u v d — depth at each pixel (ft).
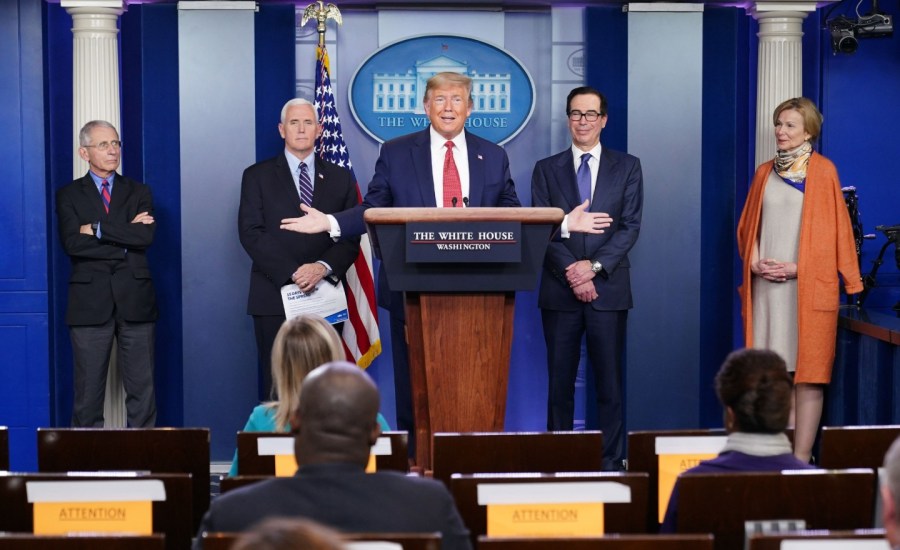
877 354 18.42
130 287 20.03
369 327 20.77
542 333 22.34
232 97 21.09
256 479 8.43
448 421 13.17
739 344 22.50
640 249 21.58
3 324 21.47
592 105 19.43
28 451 21.57
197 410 21.33
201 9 21.01
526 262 12.87
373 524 7.02
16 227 21.39
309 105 19.72
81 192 19.95
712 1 21.99
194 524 10.62
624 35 21.77
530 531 8.12
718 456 9.02
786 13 21.53
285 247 19.48
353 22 21.90
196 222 21.12
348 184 19.97
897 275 22.72
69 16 21.75
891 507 5.35
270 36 21.52
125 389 20.43
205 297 21.21
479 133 21.91
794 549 6.72
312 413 7.33
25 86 21.29
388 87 21.89
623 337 19.63
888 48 22.67
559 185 19.62
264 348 19.72
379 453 10.09
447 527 7.14
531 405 22.40
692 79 21.45
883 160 22.84
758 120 21.89
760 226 19.39
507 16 21.93
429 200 16.76
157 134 21.63
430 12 21.85
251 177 19.70
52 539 6.84
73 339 20.01
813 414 19.48
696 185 21.50
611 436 19.49
